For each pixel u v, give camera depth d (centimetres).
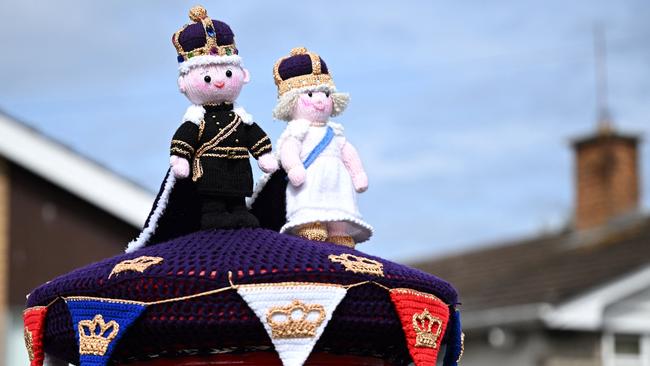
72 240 1770
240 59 741
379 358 700
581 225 2980
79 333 665
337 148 814
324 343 666
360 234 813
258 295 641
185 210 741
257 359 661
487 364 2495
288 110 813
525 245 3170
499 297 2580
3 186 1759
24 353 1727
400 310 672
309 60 815
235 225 712
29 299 730
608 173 2950
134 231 1789
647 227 2852
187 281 646
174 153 718
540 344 2389
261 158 744
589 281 2445
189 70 735
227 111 739
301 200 788
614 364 2436
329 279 654
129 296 654
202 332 648
